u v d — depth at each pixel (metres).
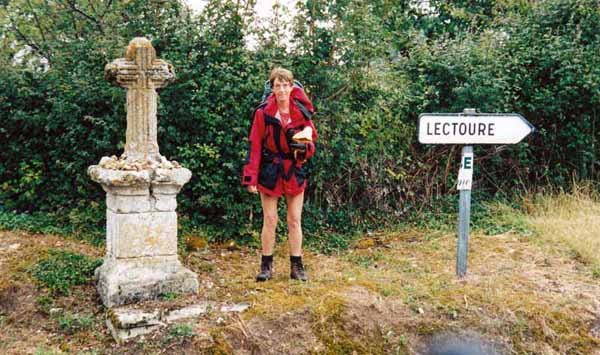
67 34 8.04
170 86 6.64
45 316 4.77
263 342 4.38
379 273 5.72
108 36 6.90
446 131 5.27
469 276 5.64
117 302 4.67
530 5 9.77
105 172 4.73
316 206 7.41
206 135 6.73
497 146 8.30
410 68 8.12
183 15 6.87
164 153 6.82
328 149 7.14
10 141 7.07
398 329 4.73
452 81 7.99
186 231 6.67
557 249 6.30
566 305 5.07
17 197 7.16
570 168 8.76
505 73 8.16
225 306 4.70
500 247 6.46
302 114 5.10
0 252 5.70
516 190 8.40
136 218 4.80
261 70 6.72
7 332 4.59
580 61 8.16
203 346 4.21
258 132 5.15
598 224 6.93
